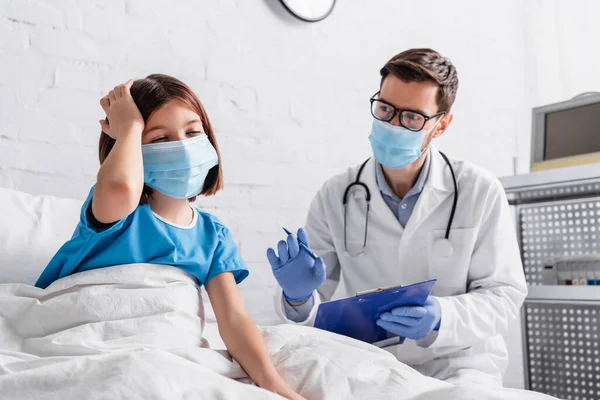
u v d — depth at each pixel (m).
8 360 0.80
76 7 1.69
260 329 1.13
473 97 2.74
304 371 0.92
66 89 1.66
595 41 2.84
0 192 1.32
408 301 1.29
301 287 1.38
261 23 2.06
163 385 0.71
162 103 1.00
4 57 1.57
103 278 0.95
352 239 1.65
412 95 1.44
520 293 1.54
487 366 1.52
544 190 1.93
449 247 1.52
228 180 1.95
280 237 2.05
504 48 2.89
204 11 1.93
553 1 2.95
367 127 2.32
